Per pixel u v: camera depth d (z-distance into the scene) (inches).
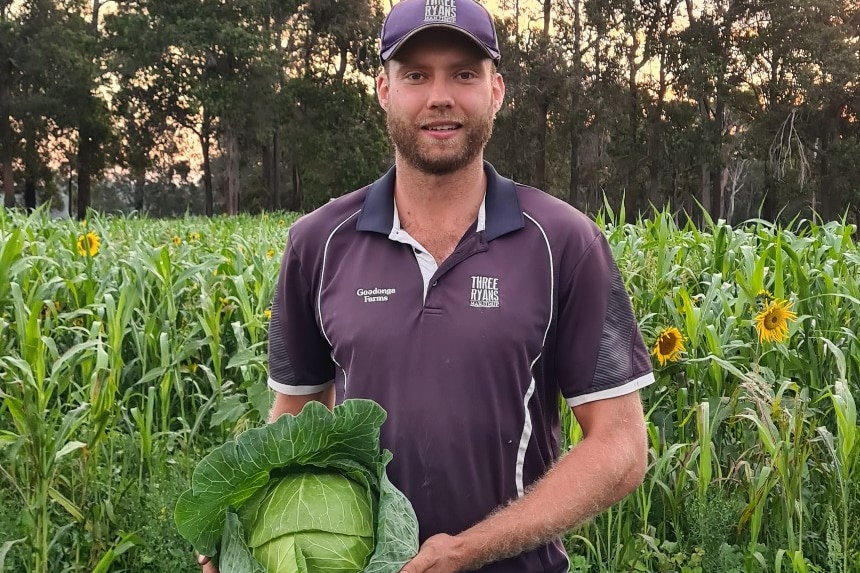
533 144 1956.2
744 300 173.2
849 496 149.3
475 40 78.4
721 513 142.1
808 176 1734.7
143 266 194.5
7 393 140.4
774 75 1812.3
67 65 1865.2
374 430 71.1
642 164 1898.4
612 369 79.1
